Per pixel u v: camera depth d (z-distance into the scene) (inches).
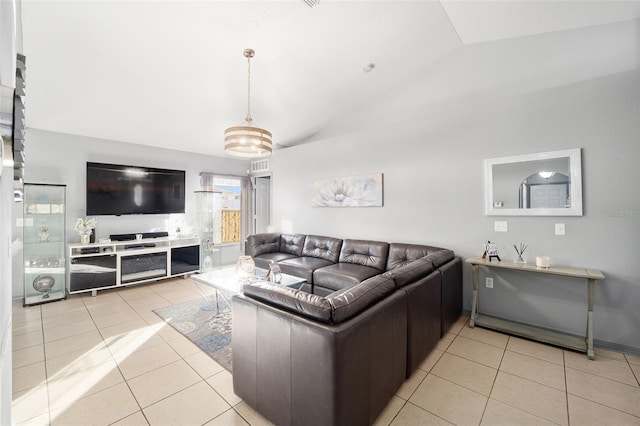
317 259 173.8
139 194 192.4
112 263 166.6
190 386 82.3
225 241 254.5
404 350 80.6
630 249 99.5
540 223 115.8
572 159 108.3
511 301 122.6
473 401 76.2
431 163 145.6
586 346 99.7
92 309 139.9
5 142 31.6
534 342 107.9
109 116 156.3
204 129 187.9
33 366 91.5
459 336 112.8
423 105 157.1
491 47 135.9
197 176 226.7
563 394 78.8
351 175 178.9
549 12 109.8
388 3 112.5
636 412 72.0
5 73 34.0
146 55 117.7
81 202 172.1
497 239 126.0
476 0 109.0
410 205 153.3
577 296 108.9
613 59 109.7
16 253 149.2
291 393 62.2
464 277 135.1
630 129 99.3
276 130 207.9
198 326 120.9
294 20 113.7
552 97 113.0
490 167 126.9
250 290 74.7
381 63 149.3
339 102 181.2
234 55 127.7
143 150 198.2
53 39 102.7
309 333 58.2
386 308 70.2
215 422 69.1
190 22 106.5
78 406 74.2
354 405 59.0
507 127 123.1
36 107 138.9
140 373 88.2
